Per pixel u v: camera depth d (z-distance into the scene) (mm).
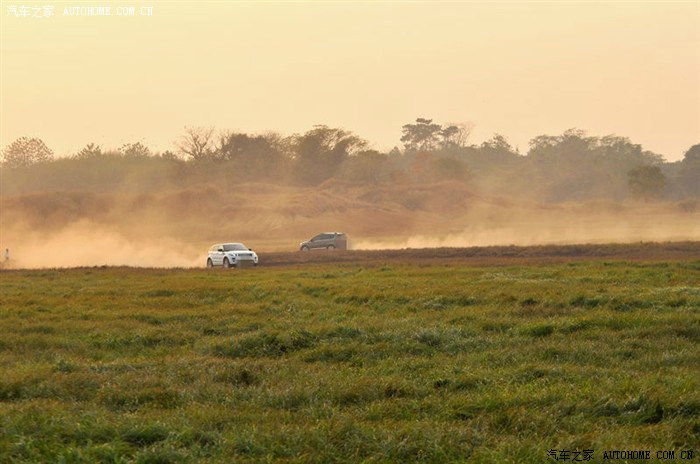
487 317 74625
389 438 35219
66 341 67812
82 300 98375
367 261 170625
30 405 41594
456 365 53406
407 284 107688
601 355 56062
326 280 118875
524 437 36656
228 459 33375
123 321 79312
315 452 34219
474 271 127250
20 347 65688
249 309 86000
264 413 40938
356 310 83500
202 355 61062
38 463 32531
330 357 58375
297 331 65000
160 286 114000
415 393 45219
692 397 40844
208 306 91750
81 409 41844
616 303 80000
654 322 68000
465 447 34906
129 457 33750
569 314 76562
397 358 57000
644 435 36594
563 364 52969
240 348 62375
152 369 53188
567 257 161000
